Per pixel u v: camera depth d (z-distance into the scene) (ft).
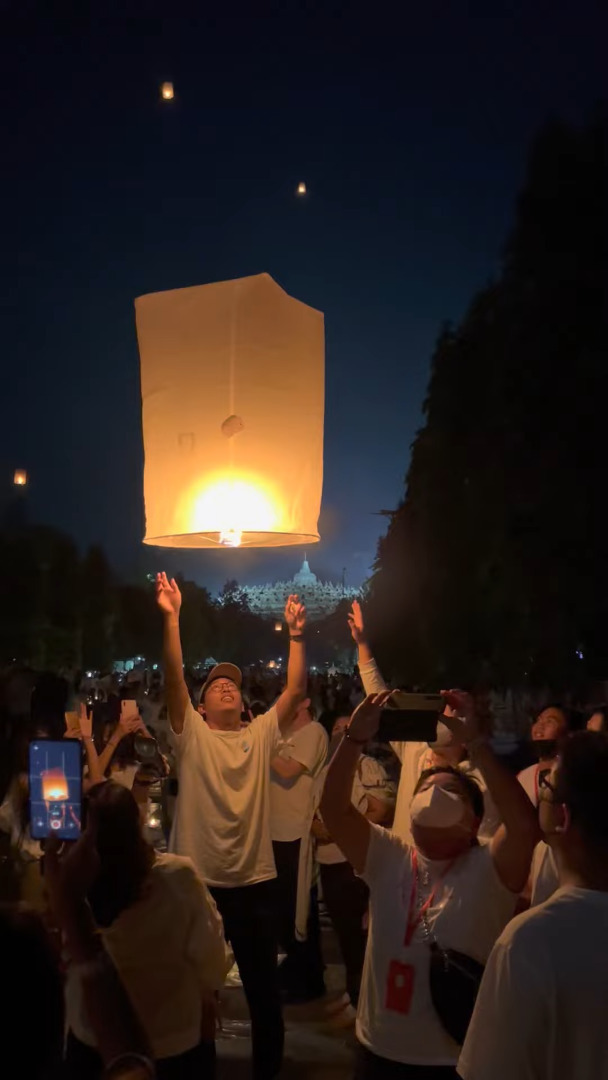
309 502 16.70
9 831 15.75
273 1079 17.06
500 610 54.24
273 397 16.37
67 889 8.05
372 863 11.42
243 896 17.15
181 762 17.46
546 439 54.19
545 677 52.21
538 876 11.94
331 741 23.67
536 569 53.62
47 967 5.52
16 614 130.93
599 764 7.73
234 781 17.34
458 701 11.33
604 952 7.24
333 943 28.76
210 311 16.35
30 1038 5.32
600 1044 7.06
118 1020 7.52
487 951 10.75
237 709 18.25
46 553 134.10
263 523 16.21
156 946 11.23
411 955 10.78
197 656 281.54
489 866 10.93
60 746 8.59
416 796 11.39
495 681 55.21
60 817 8.52
